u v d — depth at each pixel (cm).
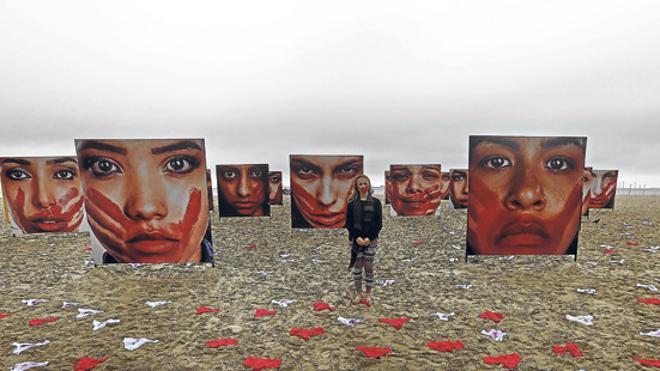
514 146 723
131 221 704
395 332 429
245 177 1537
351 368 348
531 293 570
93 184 692
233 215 1543
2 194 1087
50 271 728
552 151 725
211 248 724
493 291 583
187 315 492
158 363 359
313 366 352
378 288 604
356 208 517
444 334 423
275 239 1097
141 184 698
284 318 479
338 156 1095
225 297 569
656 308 496
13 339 415
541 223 738
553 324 448
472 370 341
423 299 548
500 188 732
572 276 661
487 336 416
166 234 710
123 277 687
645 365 346
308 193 1098
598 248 898
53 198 1104
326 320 470
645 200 2750
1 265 775
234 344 400
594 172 1700
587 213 1517
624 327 436
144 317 486
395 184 1507
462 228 1288
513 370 339
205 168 708
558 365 348
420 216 1636
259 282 651
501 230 741
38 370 345
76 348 392
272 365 351
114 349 390
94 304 538
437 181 1512
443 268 733
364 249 530
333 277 681
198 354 378
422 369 344
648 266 726
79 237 1120
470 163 728
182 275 701
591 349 380
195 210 713
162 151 695
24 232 1102
